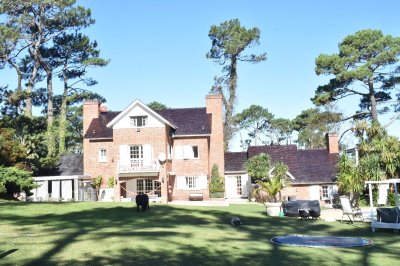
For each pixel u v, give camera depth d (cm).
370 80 5572
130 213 2602
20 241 1512
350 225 2386
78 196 4341
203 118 4888
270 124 10462
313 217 2767
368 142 4088
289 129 10262
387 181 2192
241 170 5025
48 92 6450
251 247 1511
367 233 2072
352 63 5553
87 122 4975
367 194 3941
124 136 4450
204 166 4703
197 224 2231
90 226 2008
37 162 4441
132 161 4425
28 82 6300
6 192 3572
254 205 3897
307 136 9012
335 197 4606
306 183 4738
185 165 4716
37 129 5209
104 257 1260
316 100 5844
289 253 1412
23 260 1204
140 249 1383
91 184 4581
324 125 8025
